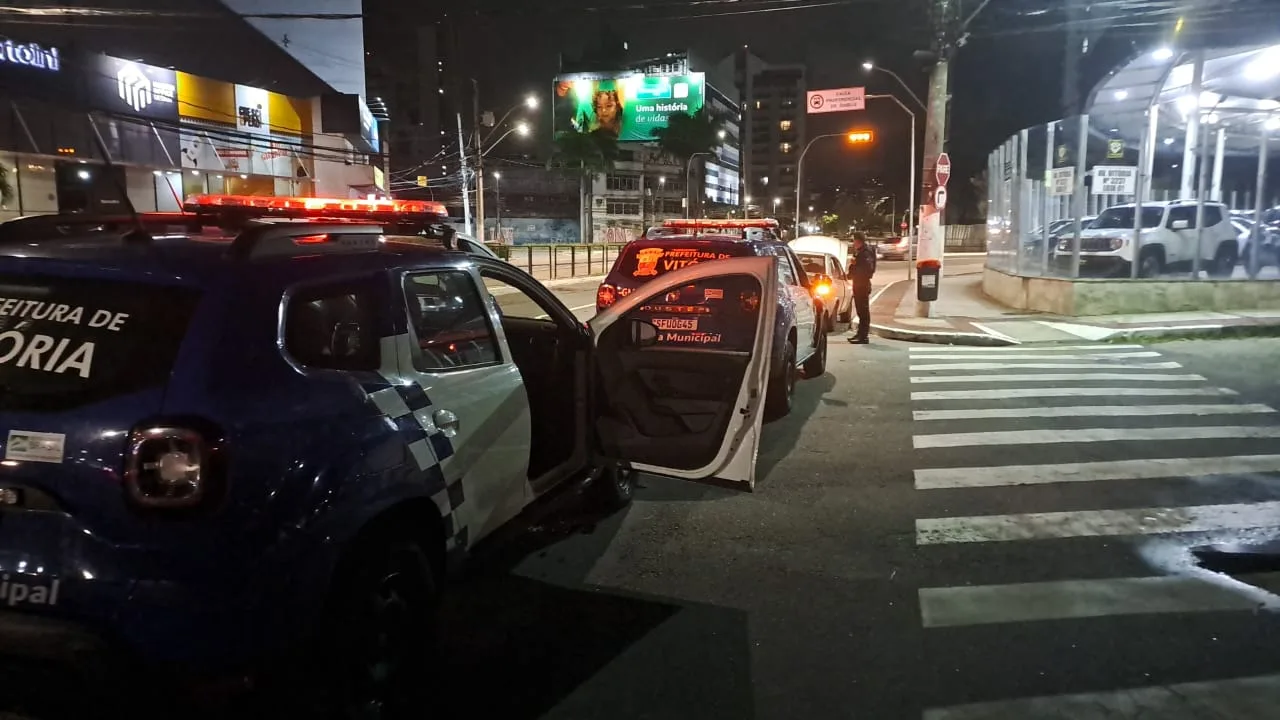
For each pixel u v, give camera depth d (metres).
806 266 15.95
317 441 2.80
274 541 2.62
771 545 5.33
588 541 5.38
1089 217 18.89
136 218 3.09
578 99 71.31
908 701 3.55
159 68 26.98
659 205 91.38
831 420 8.72
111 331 2.75
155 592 2.48
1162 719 3.41
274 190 33.00
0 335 2.81
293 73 36.34
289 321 2.94
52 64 23.38
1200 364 11.85
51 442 2.56
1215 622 4.27
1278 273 17.14
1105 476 6.73
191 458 2.51
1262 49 20.33
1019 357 12.89
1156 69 22.81
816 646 4.03
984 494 6.32
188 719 2.59
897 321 17.00
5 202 22.33
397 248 3.76
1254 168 18.48
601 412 5.09
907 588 4.69
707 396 5.87
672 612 4.39
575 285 34.72
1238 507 5.97
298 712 2.80
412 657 3.31
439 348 3.81
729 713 3.46
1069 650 3.99
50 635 2.48
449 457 3.50
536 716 3.42
